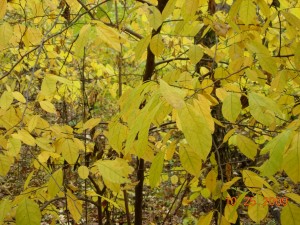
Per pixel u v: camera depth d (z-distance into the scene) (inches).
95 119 60.4
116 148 50.7
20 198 49.0
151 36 55.2
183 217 109.9
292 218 34.0
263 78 58.5
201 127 24.7
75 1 69.1
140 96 34.4
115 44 40.8
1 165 41.4
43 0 62.3
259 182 43.9
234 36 59.9
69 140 56.6
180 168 93.3
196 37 85.5
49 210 68.7
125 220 118.0
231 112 38.1
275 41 67.1
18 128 47.8
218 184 54.4
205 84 56.4
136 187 79.0
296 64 48.0
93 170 61.7
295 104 62.3
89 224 109.3
